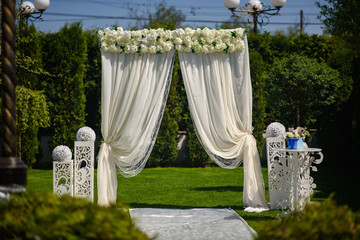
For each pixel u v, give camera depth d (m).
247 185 6.28
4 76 3.54
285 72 9.96
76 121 10.67
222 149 6.27
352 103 10.12
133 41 6.10
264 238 2.66
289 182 6.02
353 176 9.17
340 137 10.55
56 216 2.47
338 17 6.68
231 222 5.39
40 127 11.21
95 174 9.97
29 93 8.63
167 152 11.18
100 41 6.16
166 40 6.16
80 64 10.62
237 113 6.27
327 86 9.87
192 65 6.21
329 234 2.50
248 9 10.91
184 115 11.28
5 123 3.52
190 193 7.63
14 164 3.43
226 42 6.13
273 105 10.52
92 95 11.58
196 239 4.66
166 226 5.23
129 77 6.19
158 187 8.29
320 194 7.08
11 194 3.02
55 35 10.57
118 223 2.52
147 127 6.18
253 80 10.91
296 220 2.82
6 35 3.55
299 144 5.59
